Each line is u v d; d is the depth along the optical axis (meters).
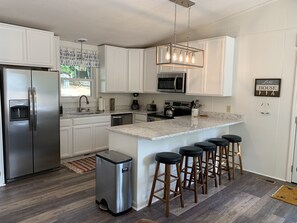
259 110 3.80
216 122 3.64
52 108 3.69
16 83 3.27
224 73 3.87
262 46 3.71
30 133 3.47
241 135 4.05
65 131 4.15
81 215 2.54
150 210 2.69
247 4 3.58
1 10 3.15
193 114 4.38
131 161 2.63
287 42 3.45
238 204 2.85
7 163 3.29
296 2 3.33
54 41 4.02
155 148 2.87
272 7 3.55
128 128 3.00
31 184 3.31
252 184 3.45
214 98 4.38
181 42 4.73
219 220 2.50
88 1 3.11
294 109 3.44
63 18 3.58
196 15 3.88
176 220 2.49
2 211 2.58
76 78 5.03
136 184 2.70
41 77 3.51
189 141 3.39
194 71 4.30
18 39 3.46
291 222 2.49
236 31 3.99
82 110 5.01
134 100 5.91
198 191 3.19
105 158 2.61
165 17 3.90
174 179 2.91
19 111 3.38
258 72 3.78
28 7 3.14
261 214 2.63
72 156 4.29
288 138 3.53
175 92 4.62
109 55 5.04
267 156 3.77
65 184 3.33
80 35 4.39
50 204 2.76
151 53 5.13
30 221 2.41
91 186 3.27
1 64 3.41
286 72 3.48
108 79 5.07
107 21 3.85
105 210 2.65
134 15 3.71
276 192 3.19
